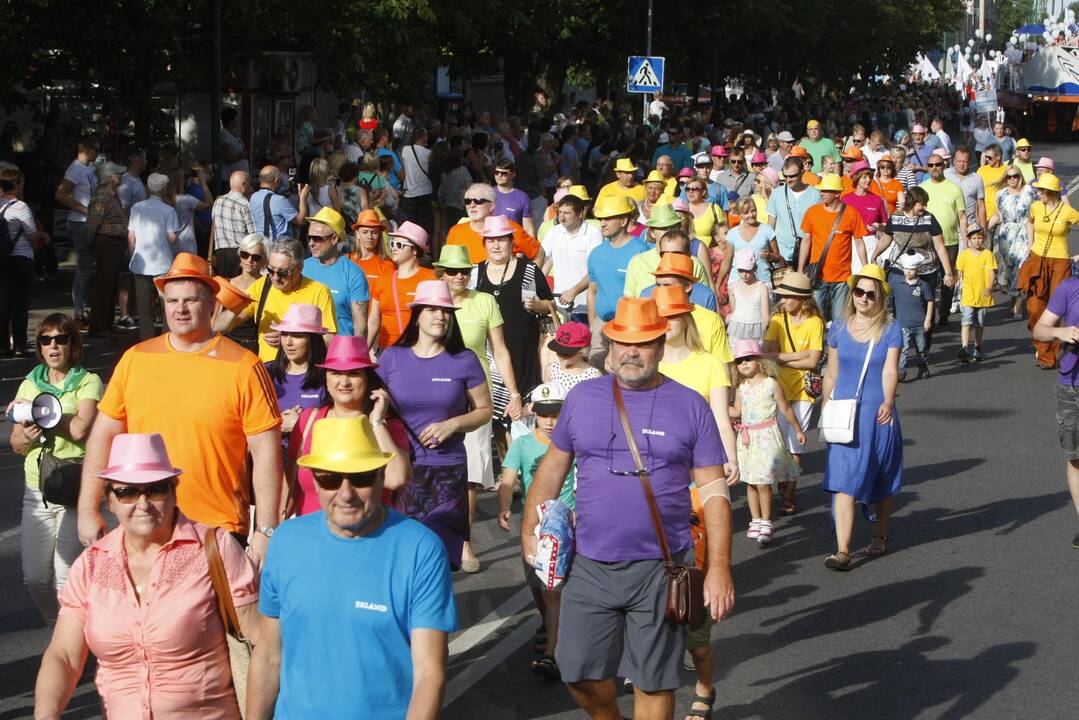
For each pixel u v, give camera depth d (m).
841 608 13.72
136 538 8.01
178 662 8.01
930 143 55.22
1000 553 15.56
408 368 12.48
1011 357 28.30
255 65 38.28
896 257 26.34
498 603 13.61
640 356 9.40
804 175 27.91
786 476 16.02
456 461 12.50
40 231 25.05
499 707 11.06
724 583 9.30
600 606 9.39
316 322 12.00
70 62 33.06
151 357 9.87
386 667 7.50
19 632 12.62
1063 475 19.08
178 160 27.36
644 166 46.91
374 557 7.51
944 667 12.12
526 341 17.61
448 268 15.27
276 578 7.61
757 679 11.88
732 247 22.80
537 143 39.62
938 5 109.81
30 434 11.23
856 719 11.00
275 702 7.82
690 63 73.31
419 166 37.34
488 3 47.62
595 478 9.41
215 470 9.76
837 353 15.09
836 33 87.12
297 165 39.62
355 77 39.38
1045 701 11.36
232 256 25.62
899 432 15.12
